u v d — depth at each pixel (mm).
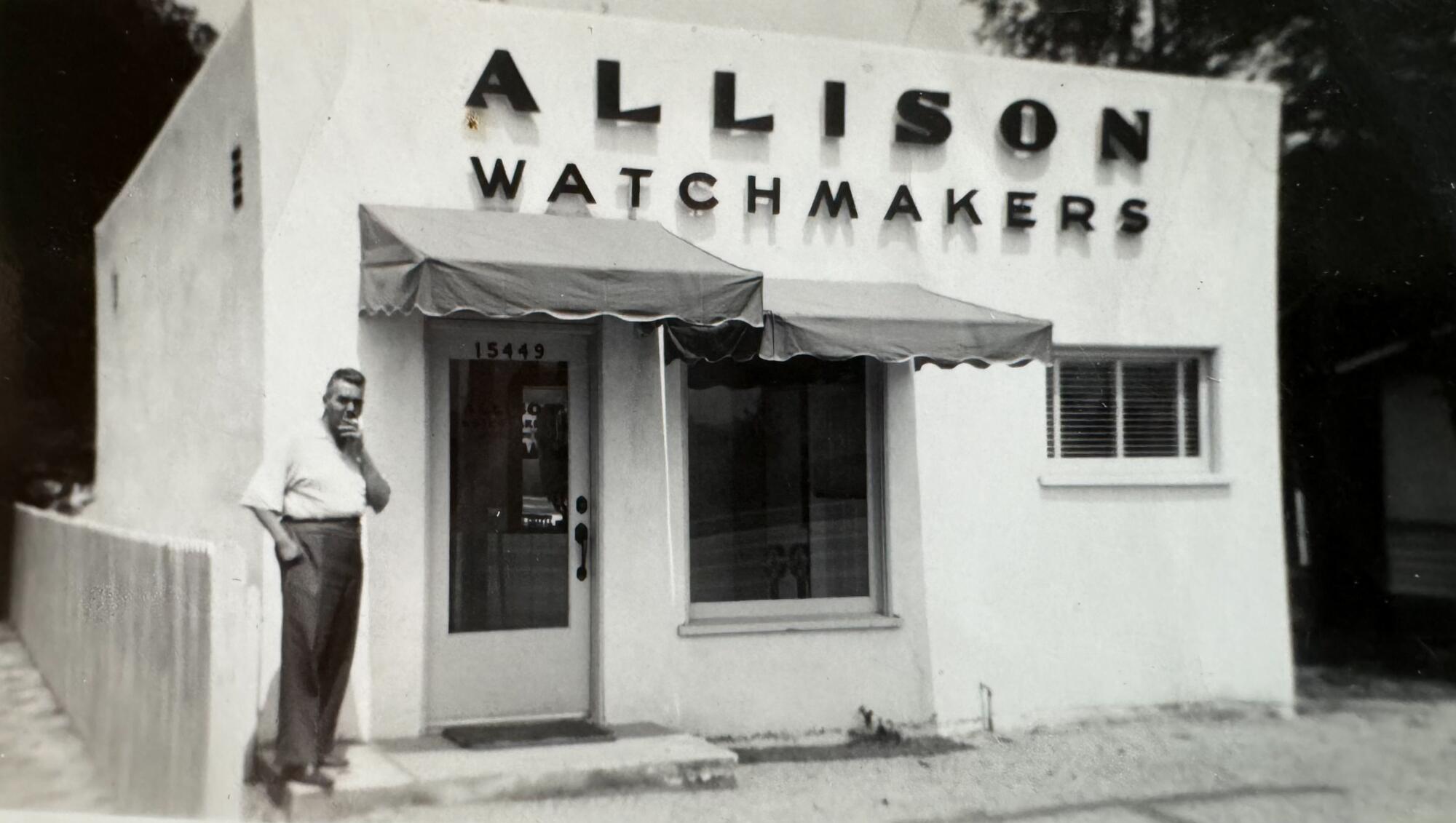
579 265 6496
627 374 7824
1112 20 10852
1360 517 10195
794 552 8273
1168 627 8867
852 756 7758
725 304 6691
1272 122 9336
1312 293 10477
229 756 6004
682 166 8055
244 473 7258
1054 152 8852
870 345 7203
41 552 9523
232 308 7609
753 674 7941
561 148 7805
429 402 7562
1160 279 9047
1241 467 9133
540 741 7059
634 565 7766
